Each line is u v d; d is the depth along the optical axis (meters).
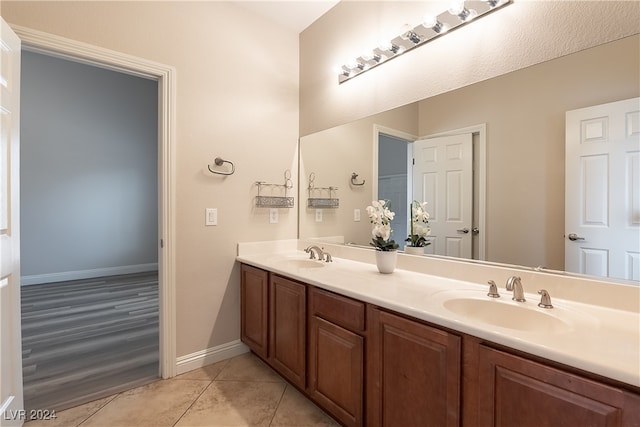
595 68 1.25
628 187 1.18
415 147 1.90
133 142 5.28
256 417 1.71
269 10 2.49
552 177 1.38
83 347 2.52
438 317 1.12
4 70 1.46
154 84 5.51
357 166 2.26
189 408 1.78
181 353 2.17
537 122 1.41
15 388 1.53
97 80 4.93
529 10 1.42
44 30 1.67
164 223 2.08
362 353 1.44
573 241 1.32
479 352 1.03
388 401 1.32
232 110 2.38
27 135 4.38
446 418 1.11
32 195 4.43
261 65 2.54
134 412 1.73
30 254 4.44
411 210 1.92
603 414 0.79
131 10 1.95
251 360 2.37
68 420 1.66
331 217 2.47
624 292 1.17
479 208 1.62
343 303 1.53
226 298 2.38
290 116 2.73
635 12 1.17
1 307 1.44
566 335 0.96
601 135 1.24
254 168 2.51
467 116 1.65
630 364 0.77
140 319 3.16
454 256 1.72
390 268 1.84
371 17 2.14
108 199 5.05
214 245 2.31
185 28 2.16
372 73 2.15
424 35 1.80
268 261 2.24
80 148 4.79
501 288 1.50
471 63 1.63
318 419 1.70
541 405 0.89
